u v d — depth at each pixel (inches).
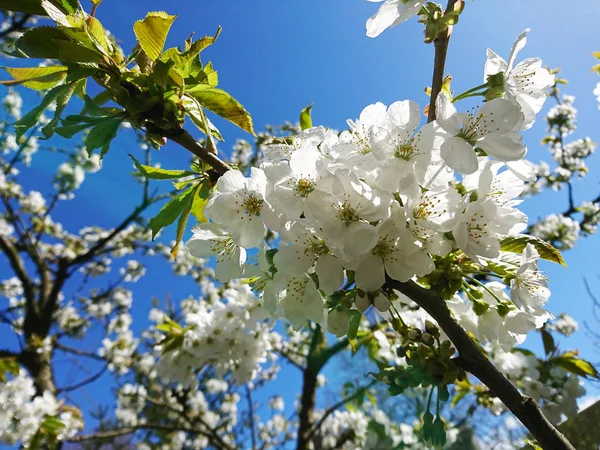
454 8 6.6
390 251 6.0
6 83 6.9
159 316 42.9
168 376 19.0
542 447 5.2
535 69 7.2
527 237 7.1
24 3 6.7
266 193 6.6
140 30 7.3
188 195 8.0
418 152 6.3
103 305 53.3
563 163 39.7
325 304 7.3
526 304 6.7
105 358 39.4
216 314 18.9
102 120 6.9
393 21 7.0
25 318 42.6
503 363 14.5
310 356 20.5
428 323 6.7
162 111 7.0
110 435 27.3
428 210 6.2
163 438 40.7
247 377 18.4
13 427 23.9
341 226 6.0
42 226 50.3
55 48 6.8
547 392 13.9
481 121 6.2
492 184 7.1
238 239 7.1
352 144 6.7
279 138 8.0
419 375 6.0
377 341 14.6
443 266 6.7
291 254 6.5
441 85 6.7
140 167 7.8
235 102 7.9
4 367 19.4
